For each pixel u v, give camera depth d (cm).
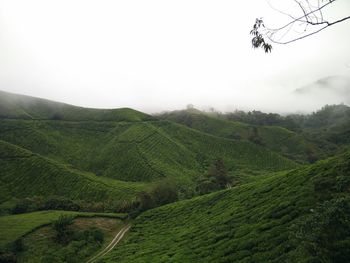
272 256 3170
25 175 18562
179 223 8181
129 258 6100
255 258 3312
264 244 3591
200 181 16850
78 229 9769
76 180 18000
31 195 17200
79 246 8381
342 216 2525
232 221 5391
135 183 19525
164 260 4859
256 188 7112
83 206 13112
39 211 12538
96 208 12838
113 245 8506
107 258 6800
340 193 4112
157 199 12231
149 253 6000
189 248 5025
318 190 4466
